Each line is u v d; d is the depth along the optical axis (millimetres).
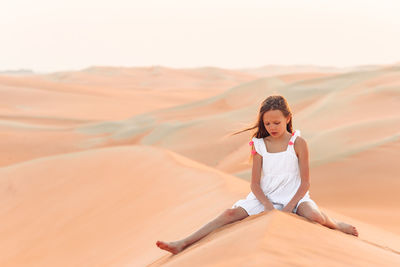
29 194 12297
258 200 4098
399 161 14273
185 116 39094
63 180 12297
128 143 33219
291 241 2994
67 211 10344
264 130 4078
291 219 3461
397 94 21891
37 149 32969
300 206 3986
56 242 8953
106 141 34562
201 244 3730
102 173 11797
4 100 59219
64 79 158750
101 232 8453
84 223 9258
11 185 13039
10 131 37375
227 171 21641
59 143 34312
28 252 8961
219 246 3123
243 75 189625
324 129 19750
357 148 15703
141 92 80938
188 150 27000
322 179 14359
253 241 2947
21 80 72438
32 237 9719
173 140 29344
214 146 26328
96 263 6883
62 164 13367
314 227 3527
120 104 62375
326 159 15516
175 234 6250
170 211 7656
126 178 10945
